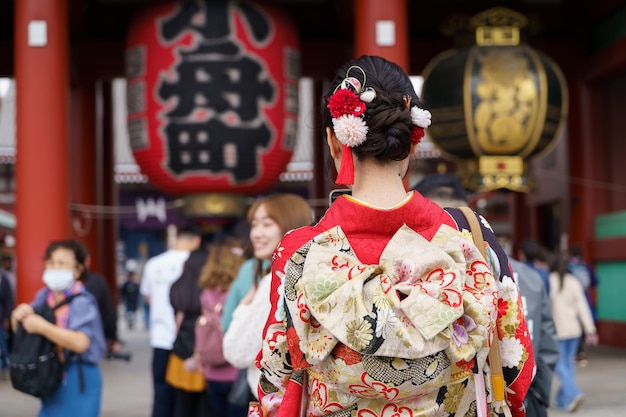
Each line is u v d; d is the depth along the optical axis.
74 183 17.08
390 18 11.47
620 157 16.86
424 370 2.19
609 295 16.48
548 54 16.72
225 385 6.46
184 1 11.62
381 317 2.14
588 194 16.83
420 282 2.21
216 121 11.47
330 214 2.37
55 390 5.65
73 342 5.64
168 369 7.54
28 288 11.23
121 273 42.06
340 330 2.16
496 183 13.05
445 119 13.12
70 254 5.96
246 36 11.59
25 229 11.30
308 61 16.81
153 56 11.62
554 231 20.31
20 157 11.38
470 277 2.31
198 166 11.59
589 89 16.67
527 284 4.40
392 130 2.29
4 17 16.47
